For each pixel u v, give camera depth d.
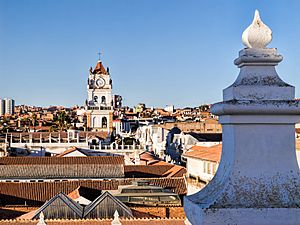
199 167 54.22
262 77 5.45
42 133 134.75
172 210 46.50
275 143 5.27
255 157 5.25
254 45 5.48
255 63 5.46
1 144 120.31
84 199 48.75
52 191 53.94
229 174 5.26
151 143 125.25
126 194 48.50
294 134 5.30
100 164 71.38
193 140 92.75
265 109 5.14
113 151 121.69
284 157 5.27
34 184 54.75
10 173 70.00
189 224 5.59
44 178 69.19
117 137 151.75
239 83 5.44
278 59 5.42
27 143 126.00
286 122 5.24
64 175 69.31
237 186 5.15
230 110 5.18
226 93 5.59
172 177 62.97
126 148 124.06
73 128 185.50
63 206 39.34
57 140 129.75
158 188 51.25
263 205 5.00
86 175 69.38
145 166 71.81
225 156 5.55
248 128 5.29
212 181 5.64
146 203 47.03
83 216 38.53
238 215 4.89
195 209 5.14
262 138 5.27
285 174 5.22
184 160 84.69
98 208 39.50
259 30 5.46
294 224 4.90
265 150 5.26
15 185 53.94
